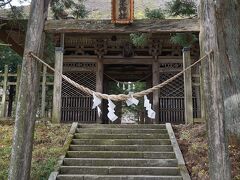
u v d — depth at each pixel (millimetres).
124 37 13141
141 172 6902
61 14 11891
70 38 13086
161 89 12781
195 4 9000
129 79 16703
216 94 4840
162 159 7273
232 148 6930
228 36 7434
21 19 10875
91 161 7250
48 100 11531
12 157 4727
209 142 4734
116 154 7586
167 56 13352
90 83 13227
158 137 8453
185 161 7156
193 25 5402
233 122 7156
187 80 9344
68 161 7215
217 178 4516
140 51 13648
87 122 12453
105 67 14914
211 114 4793
